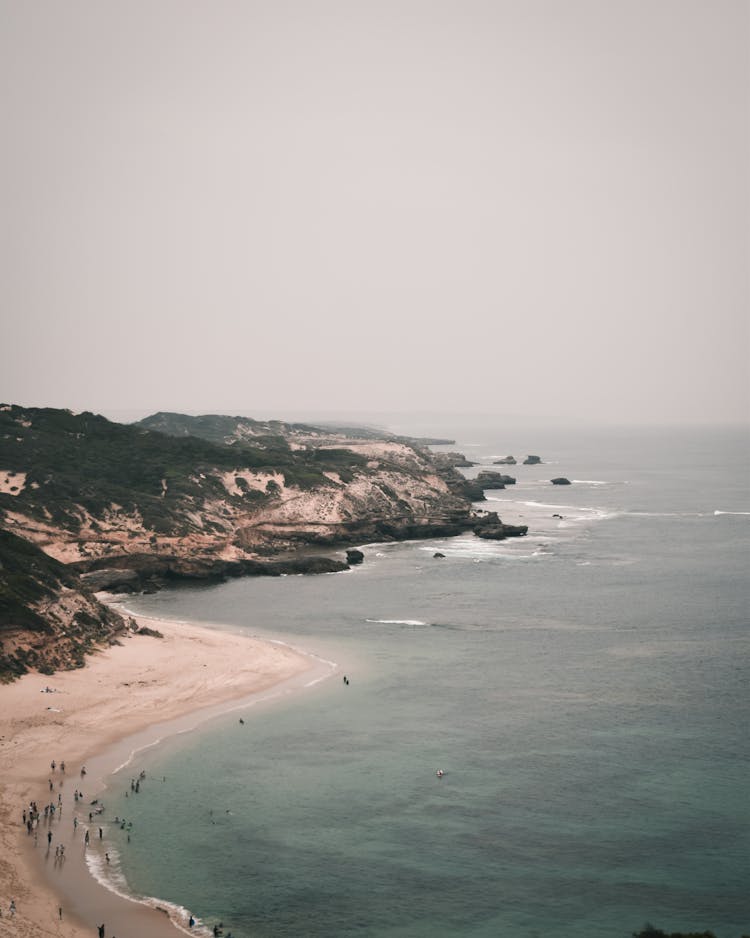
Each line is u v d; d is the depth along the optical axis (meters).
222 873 58.16
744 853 60.50
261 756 75.19
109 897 55.06
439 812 66.06
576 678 95.25
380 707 86.56
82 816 64.56
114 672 94.25
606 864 59.44
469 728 81.31
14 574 102.69
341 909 54.75
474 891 56.62
